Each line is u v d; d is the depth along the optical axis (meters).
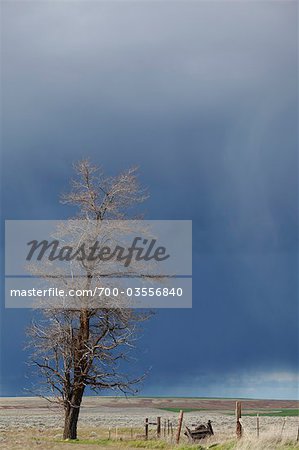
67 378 39.44
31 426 59.00
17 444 32.97
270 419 70.31
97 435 43.47
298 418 73.25
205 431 36.16
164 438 38.88
